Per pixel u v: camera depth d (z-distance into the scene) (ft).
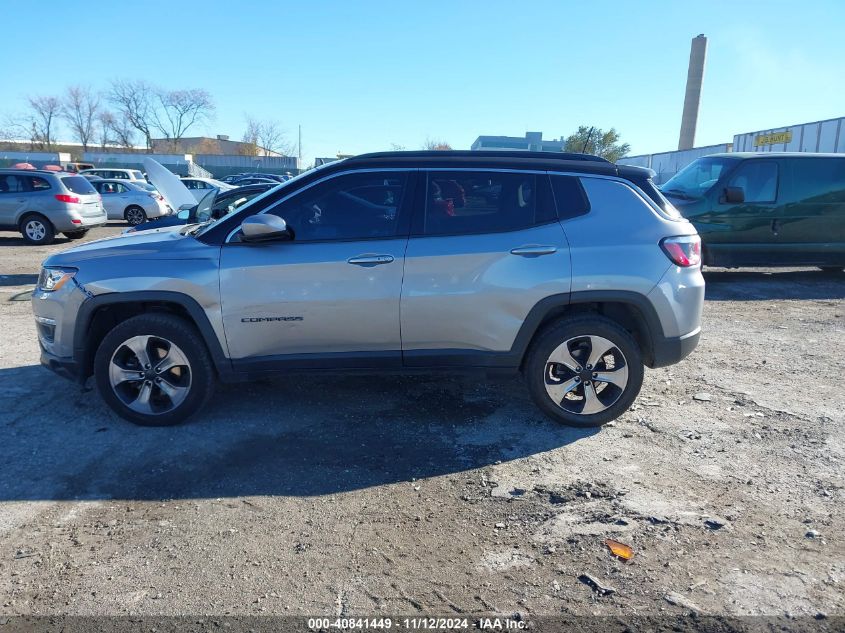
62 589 9.16
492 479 12.32
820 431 14.60
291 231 13.97
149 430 14.38
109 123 228.22
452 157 14.34
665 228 14.39
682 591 9.11
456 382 17.52
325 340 14.05
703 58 195.00
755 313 26.66
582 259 13.92
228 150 285.84
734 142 109.40
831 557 9.86
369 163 14.19
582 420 14.53
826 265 32.37
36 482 12.09
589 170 14.60
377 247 13.82
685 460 13.12
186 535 10.48
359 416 15.25
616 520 10.87
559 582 9.34
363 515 11.10
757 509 11.24
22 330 22.86
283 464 12.90
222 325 13.85
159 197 68.64
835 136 81.71
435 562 9.81
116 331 14.01
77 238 53.16
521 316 13.98
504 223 14.12
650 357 14.66
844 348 21.48
